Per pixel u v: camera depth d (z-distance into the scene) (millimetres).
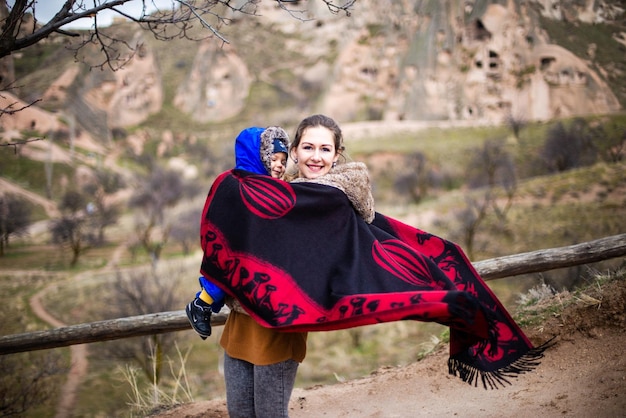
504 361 2871
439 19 98000
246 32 141875
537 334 4000
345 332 22844
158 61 124812
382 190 61156
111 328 4445
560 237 28094
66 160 77812
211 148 101625
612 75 84250
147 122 113438
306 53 140500
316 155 2811
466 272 2980
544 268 4117
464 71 92562
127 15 3939
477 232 30891
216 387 15453
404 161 64688
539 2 91562
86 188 69750
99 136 100312
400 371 4488
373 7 112938
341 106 109188
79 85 102188
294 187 2650
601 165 37906
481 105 88125
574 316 3951
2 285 36594
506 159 55938
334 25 144625
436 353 4559
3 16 3939
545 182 37125
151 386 5566
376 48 110000
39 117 86938
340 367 18938
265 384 2664
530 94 85062
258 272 2559
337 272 2590
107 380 18438
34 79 98938
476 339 2656
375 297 2461
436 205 38812
